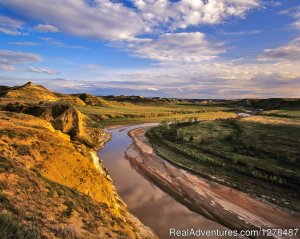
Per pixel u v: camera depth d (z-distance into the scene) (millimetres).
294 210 29016
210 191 34531
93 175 29719
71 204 18891
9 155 23969
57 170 25594
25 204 15648
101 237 15867
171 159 50281
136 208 29062
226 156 51094
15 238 10492
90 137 64375
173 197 32469
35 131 33000
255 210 29078
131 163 47719
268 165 44281
